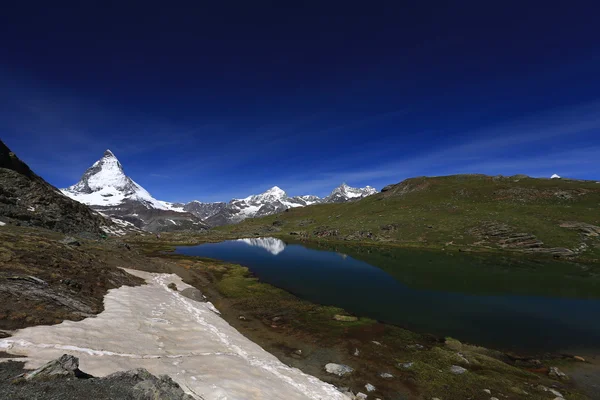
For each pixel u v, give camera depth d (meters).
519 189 158.62
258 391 17.45
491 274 66.12
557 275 64.94
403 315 39.94
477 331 34.62
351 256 96.12
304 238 170.00
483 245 102.75
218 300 45.53
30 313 21.53
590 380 23.78
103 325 23.91
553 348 30.30
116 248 67.50
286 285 56.44
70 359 13.61
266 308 41.69
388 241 127.12
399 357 27.05
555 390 21.98
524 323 37.34
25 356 15.29
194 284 54.97
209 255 103.69
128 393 11.76
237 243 158.00
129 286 40.06
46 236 51.66
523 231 101.94
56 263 34.81
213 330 30.19
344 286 55.84
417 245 114.25
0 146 104.44
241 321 36.38
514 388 21.95
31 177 112.50
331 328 34.34
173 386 13.55
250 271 70.62
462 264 78.06
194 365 20.22
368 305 44.28
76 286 30.86
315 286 55.72
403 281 60.03
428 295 49.97
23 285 24.95
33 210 82.00
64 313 23.58
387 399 20.45
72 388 11.39
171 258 90.19
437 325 36.41
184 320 31.48
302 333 32.75
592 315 40.41
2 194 79.56
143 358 19.56
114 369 16.38
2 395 10.00
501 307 43.66
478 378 23.33
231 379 18.52
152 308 32.94
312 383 21.33
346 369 24.41
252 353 25.89
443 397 20.77
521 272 67.94
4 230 45.78
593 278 61.91
